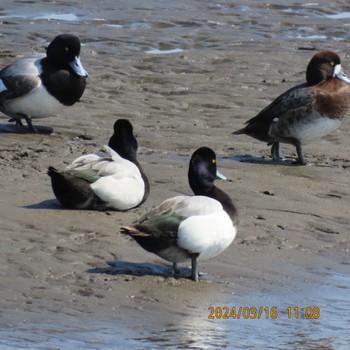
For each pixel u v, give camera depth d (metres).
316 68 15.86
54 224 11.86
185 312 9.61
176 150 16.47
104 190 12.29
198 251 10.16
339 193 14.15
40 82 16.77
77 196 12.29
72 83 16.98
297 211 13.14
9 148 16.08
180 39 25.44
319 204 13.52
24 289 9.84
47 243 11.19
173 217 10.09
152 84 21.11
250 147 16.91
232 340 9.02
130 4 29.14
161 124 18.14
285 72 22.55
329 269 11.15
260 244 11.73
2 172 14.30
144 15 27.83
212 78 21.78
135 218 12.31
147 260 10.91
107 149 12.64
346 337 9.28
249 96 20.45
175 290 10.09
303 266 11.16
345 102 15.76
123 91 20.47
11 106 17.00
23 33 25.14
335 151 16.83
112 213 12.45
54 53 16.88
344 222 12.86
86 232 11.66
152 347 8.71
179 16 27.84
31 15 27.52
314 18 28.75
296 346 8.98
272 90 20.97
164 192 13.65
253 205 13.27
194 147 16.67
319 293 10.40
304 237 12.13
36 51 23.44
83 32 25.50
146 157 15.71
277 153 16.05
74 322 9.16
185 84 21.19
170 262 10.93
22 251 10.88
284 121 15.71
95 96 19.97
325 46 25.44
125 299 9.76
